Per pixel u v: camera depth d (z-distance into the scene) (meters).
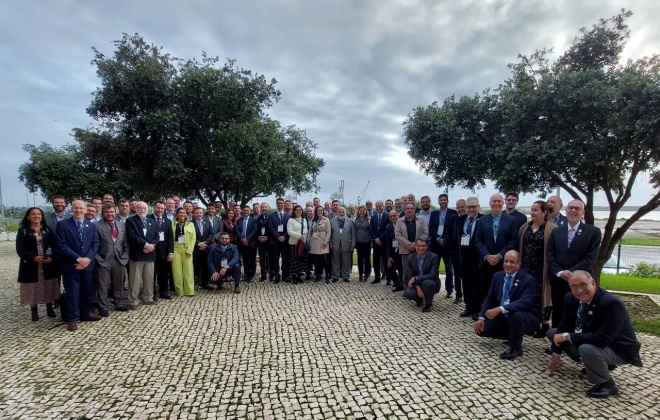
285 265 8.91
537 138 6.40
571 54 6.93
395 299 7.31
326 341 5.03
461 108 7.35
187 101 12.00
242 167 12.45
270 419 3.21
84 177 14.30
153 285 6.93
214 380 3.91
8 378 3.98
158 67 12.01
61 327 5.62
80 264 5.49
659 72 5.28
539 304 5.02
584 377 3.98
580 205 4.61
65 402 3.49
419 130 7.61
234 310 6.50
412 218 7.53
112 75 11.66
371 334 5.31
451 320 5.97
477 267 5.99
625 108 5.29
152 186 13.61
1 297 7.71
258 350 4.71
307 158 18.94
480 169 7.32
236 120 12.87
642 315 6.09
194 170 13.12
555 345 3.98
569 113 5.99
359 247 9.01
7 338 5.17
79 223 5.75
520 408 3.37
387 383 3.85
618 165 6.11
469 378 3.95
